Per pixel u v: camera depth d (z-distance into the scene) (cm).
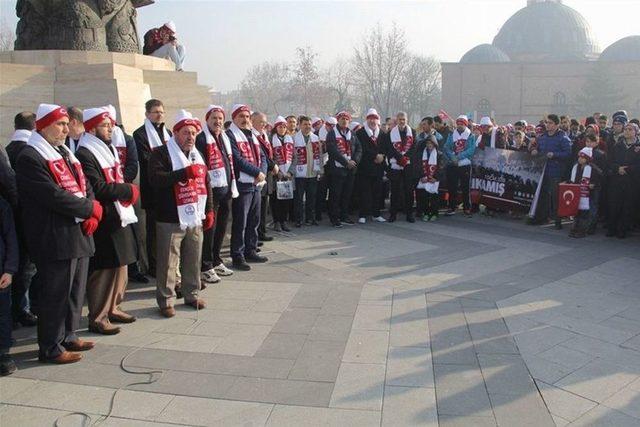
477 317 538
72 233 432
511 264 743
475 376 412
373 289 631
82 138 498
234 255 725
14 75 702
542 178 1036
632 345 471
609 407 368
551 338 486
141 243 699
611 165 916
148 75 823
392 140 1067
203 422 349
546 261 759
